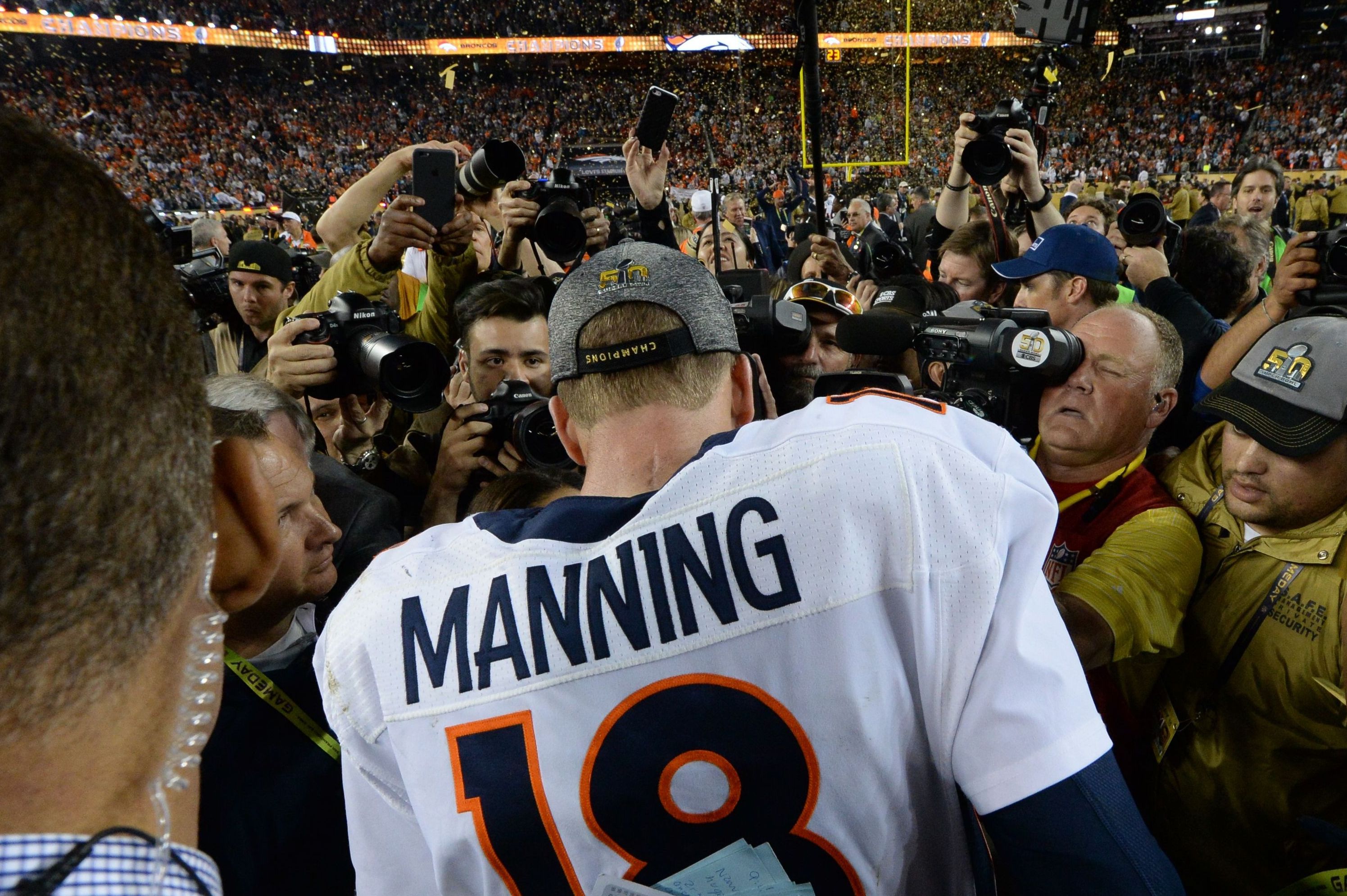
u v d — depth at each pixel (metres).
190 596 0.40
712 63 32.28
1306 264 2.12
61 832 0.35
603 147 21.88
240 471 0.47
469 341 2.43
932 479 0.74
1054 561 1.68
